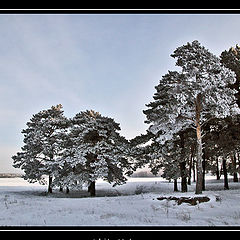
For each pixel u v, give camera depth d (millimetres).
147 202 18188
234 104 19641
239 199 18375
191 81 19234
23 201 20141
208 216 13258
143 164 27516
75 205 17875
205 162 31406
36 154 32938
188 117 20594
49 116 35438
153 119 23109
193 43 20562
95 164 27391
